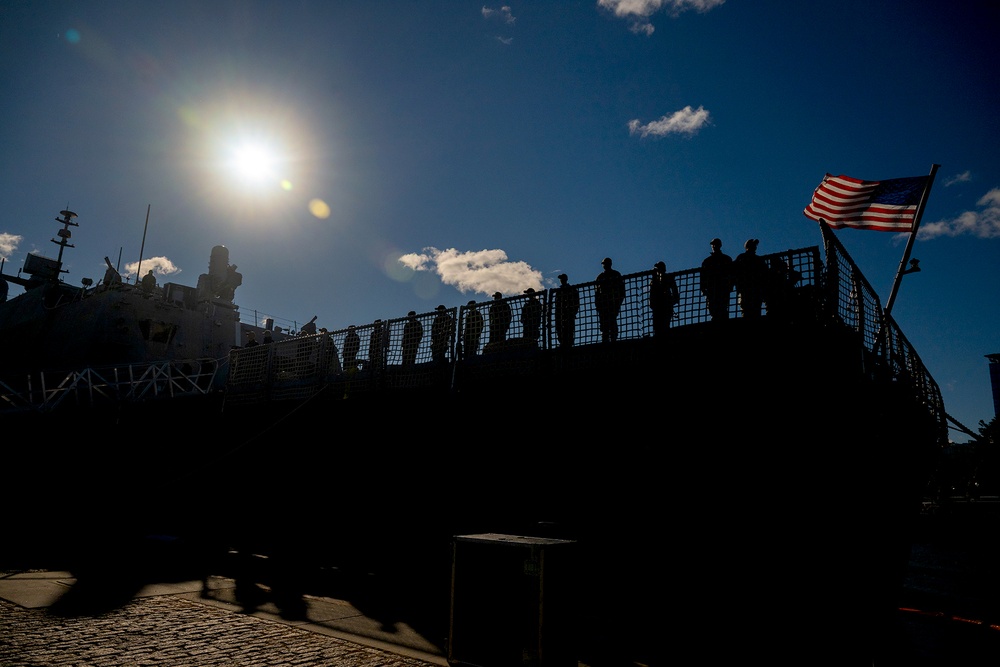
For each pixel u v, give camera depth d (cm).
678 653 616
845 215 1015
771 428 641
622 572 729
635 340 783
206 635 641
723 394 686
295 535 1208
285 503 1251
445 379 1014
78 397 1786
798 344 635
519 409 893
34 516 1622
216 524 1388
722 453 673
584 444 806
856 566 571
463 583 533
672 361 737
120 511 1584
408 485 1035
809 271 647
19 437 1700
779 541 613
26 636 609
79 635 623
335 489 1161
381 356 1151
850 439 596
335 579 994
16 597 802
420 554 981
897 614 904
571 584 525
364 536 1083
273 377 1401
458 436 962
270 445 1328
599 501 775
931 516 2697
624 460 760
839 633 561
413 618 751
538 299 919
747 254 718
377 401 1117
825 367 617
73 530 1558
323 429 1218
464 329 1015
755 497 640
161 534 1438
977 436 1008
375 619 742
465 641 520
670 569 687
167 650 580
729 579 638
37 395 2144
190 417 1555
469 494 931
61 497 1644
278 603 819
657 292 773
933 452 1271
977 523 2512
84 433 1714
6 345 2748
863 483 584
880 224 977
